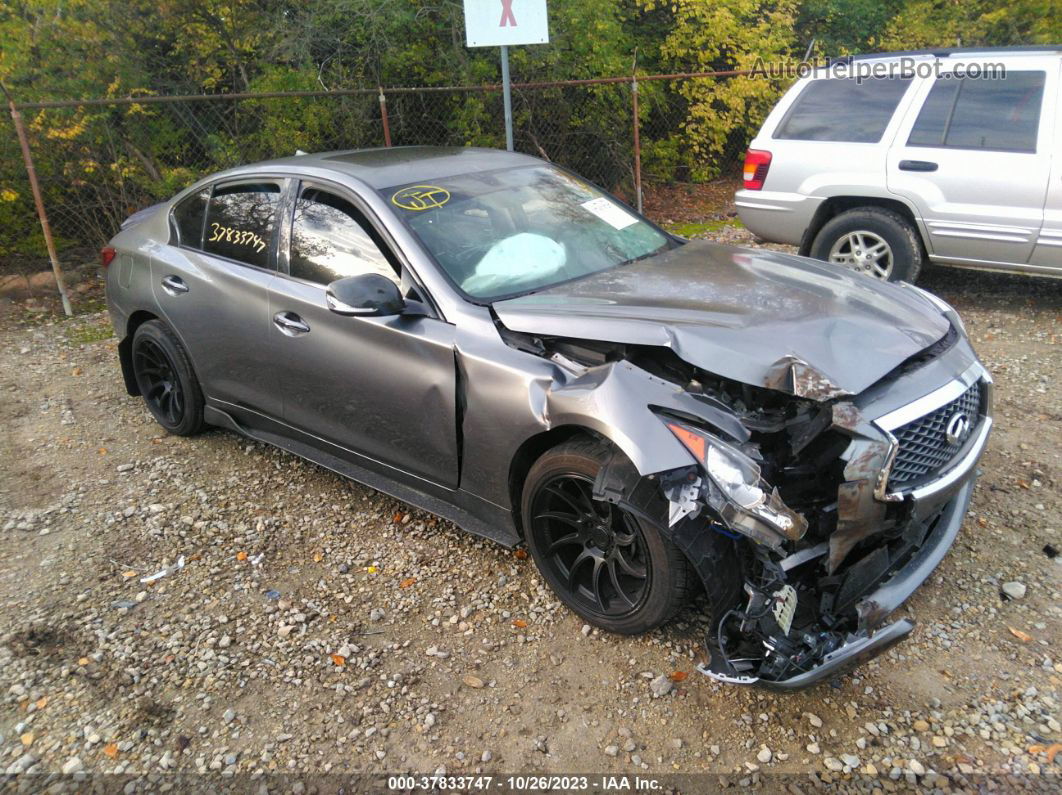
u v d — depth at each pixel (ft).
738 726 8.94
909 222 20.98
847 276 11.75
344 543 12.67
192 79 32.71
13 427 17.34
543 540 10.54
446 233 11.90
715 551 8.66
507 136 24.27
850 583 8.80
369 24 33.50
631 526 9.26
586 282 11.67
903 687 9.34
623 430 8.86
